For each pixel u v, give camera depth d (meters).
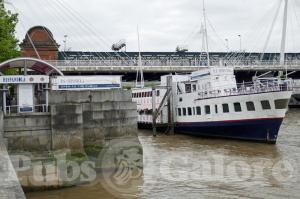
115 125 30.80
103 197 23.84
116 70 84.69
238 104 47.56
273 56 124.19
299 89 103.25
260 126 45.53
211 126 51.00
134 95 68.44
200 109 52.78
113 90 30.94
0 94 34.47
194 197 23.78
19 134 27.77
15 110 31.72
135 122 31.45
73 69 81.69
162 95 59.88
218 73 53.56
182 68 89.50
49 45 89.88
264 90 44.78
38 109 32.25
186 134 56.44
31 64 33.81
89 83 32.91
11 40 43.59
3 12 43.25
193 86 56.56
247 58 121.38
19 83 29.92
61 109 28.53
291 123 64.88
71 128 28.69
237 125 47.72
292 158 35.75
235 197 23.70
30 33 89.31
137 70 85.94
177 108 57.66
